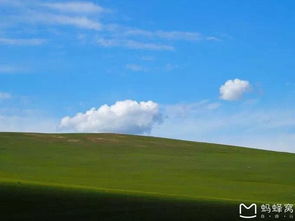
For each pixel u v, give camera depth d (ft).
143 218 101.96
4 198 102.22
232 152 265.34
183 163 218.18
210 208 112.68
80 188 116.98
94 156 226.79
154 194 119.65
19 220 93.45
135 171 191.72
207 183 166.30
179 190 145.89
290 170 204.85
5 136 263.70
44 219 95.14
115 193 116.16
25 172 173.37
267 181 179.01
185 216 105.60
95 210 102.89
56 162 205.05
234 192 148.46
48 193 108.68
